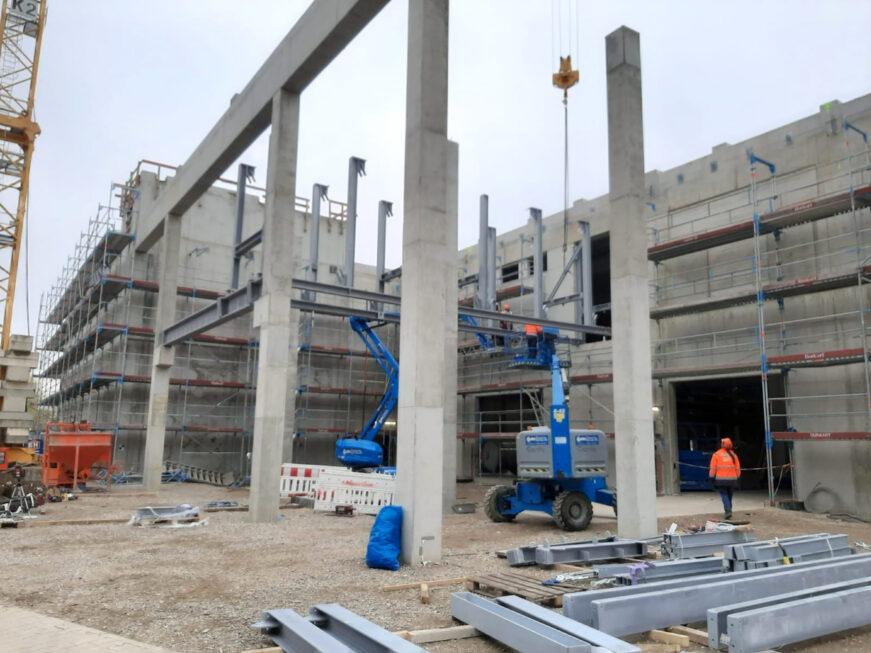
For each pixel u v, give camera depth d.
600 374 25.86
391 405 27.23
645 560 10.60
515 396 33.09
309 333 34.44
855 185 18.72
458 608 6.97
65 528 14.39
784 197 20.75
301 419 33.50
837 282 18.14
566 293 29.48
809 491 19.09
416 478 10.67
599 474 15.52
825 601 6.42
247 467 31.66
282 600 8.01
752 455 28.02
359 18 14.60
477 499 23.28
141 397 30.41
